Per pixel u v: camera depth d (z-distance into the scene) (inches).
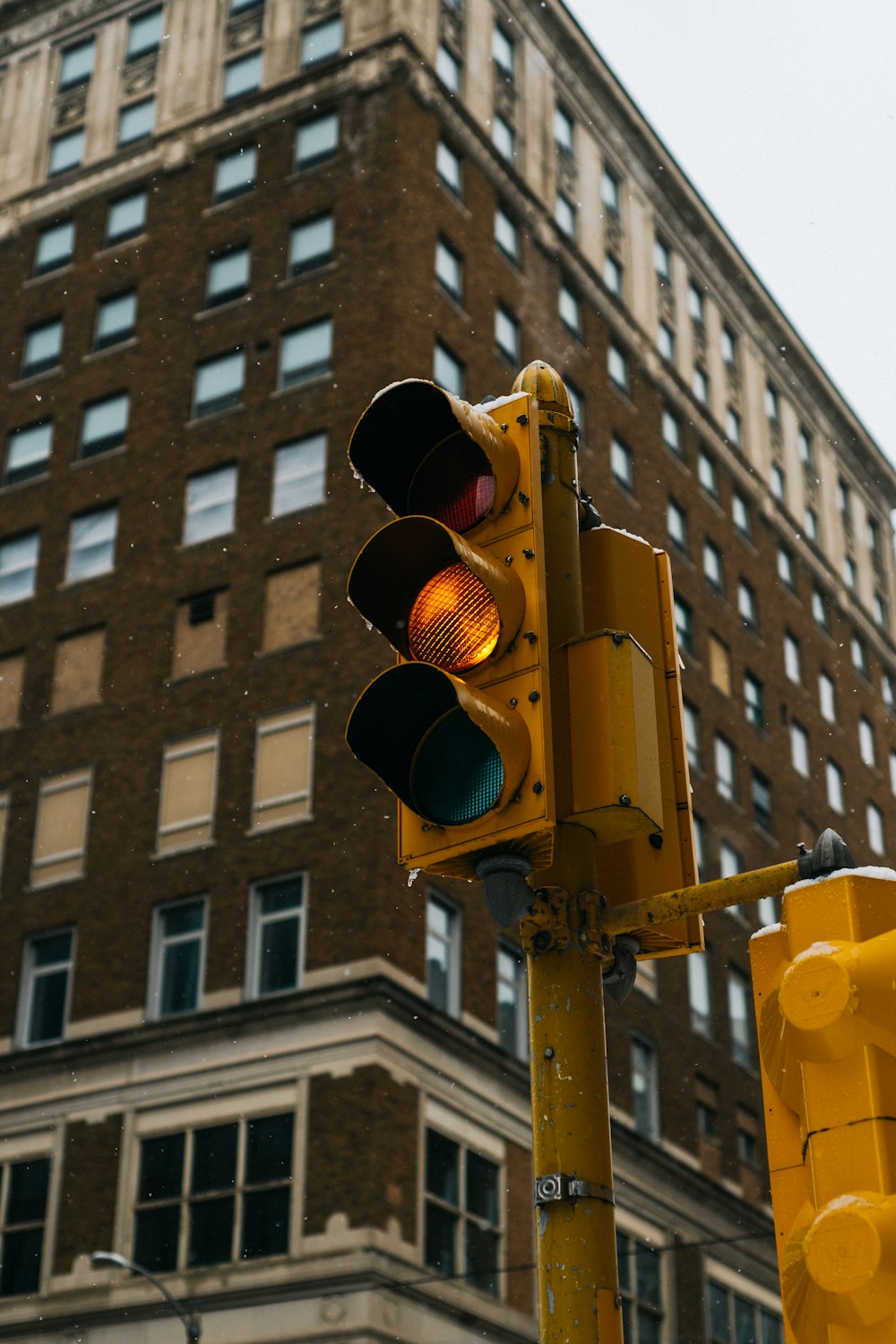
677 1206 1760.6
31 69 2119.8
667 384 2261.3
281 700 1555.1
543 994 173.0
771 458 2549.2
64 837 1619.1
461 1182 1382.9
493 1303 1363.2
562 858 177.6
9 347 1942.7
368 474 194.1
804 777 2351.1
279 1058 1386.6
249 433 1711.4
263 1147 1365.7
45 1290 1406.3
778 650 2390.5
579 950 174.1
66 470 1819.6
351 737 174.6
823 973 127.6
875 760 2625.5
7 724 1710.1
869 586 2792.8
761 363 2605.8
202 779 1563.7
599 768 177.5
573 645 183.5
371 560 180.9
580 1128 167.0
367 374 1665.8
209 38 1995.6
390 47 1845.5
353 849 1441.9
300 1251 1301.7
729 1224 1831.9
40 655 1728.6
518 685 173.2
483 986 1478.8
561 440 202.2
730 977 1996.8
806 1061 128.6
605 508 2017.7
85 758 1643.7
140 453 1777.8
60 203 1994.3
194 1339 1244.5
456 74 1935.3
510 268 1923.0
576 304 2071.9
